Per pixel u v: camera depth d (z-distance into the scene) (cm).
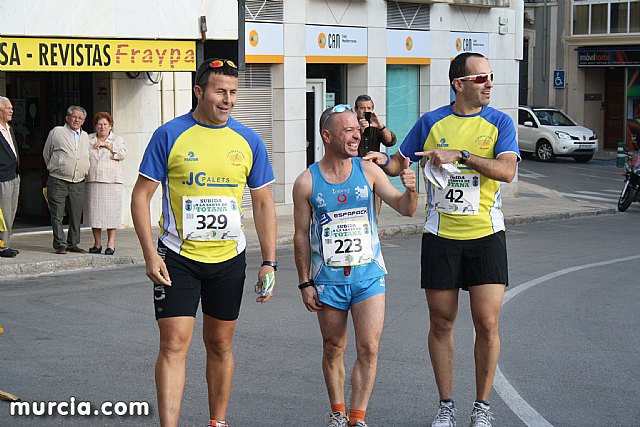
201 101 731
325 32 2541
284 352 1089
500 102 3225
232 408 883
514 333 1216
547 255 1948
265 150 760
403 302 1404
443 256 816
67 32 1859
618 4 5069
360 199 782
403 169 768
